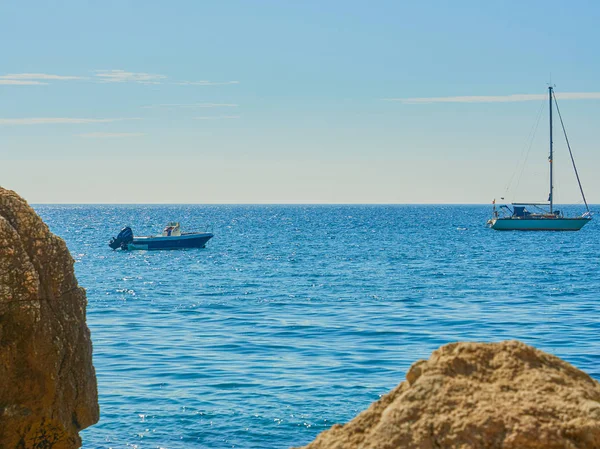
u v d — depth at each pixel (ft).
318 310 123.65
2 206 28.91
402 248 310.04
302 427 55.62
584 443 16.87
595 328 99.25
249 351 84.74
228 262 242.99
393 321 108.88
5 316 27.50
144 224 638.53
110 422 56.39
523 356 19.51
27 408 27.94
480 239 381.19
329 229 516.32
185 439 52.95
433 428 17.71
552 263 230.68
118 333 98.58
